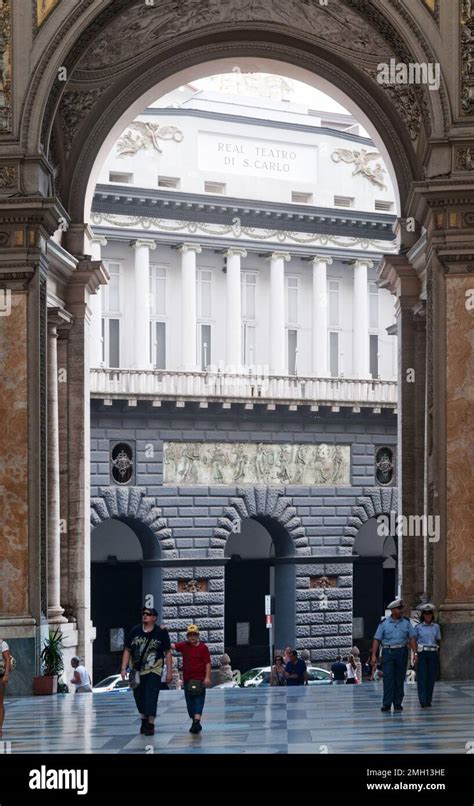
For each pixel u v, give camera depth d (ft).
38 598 116.98
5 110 118.21
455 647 113.60
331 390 249.14
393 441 254.47
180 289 252.83
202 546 236.43
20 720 98.53
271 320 260.83
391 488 253.85
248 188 258.37
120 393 230.48
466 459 115.55
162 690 133.08
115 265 247.09
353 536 249.34
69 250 143.02
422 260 134.21
